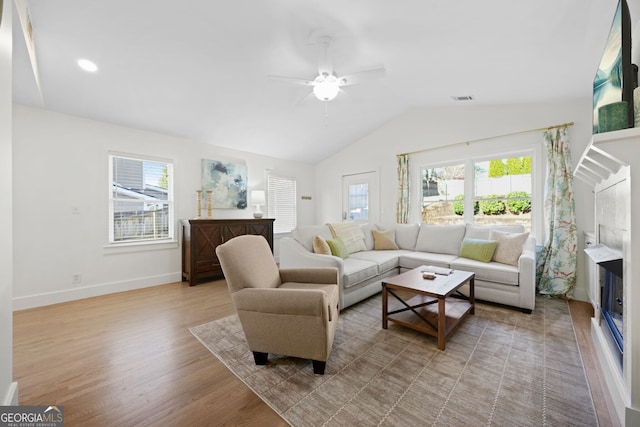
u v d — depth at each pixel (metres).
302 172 6.10
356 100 4.07
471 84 3.18
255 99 3.54
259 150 5.15
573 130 3.25
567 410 1.44
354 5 1.99
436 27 2.14
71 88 2.83
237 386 1.66
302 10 2.06
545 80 2.78
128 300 3.27
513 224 3.78
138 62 2.57
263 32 2.31
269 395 1.57
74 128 3.28
